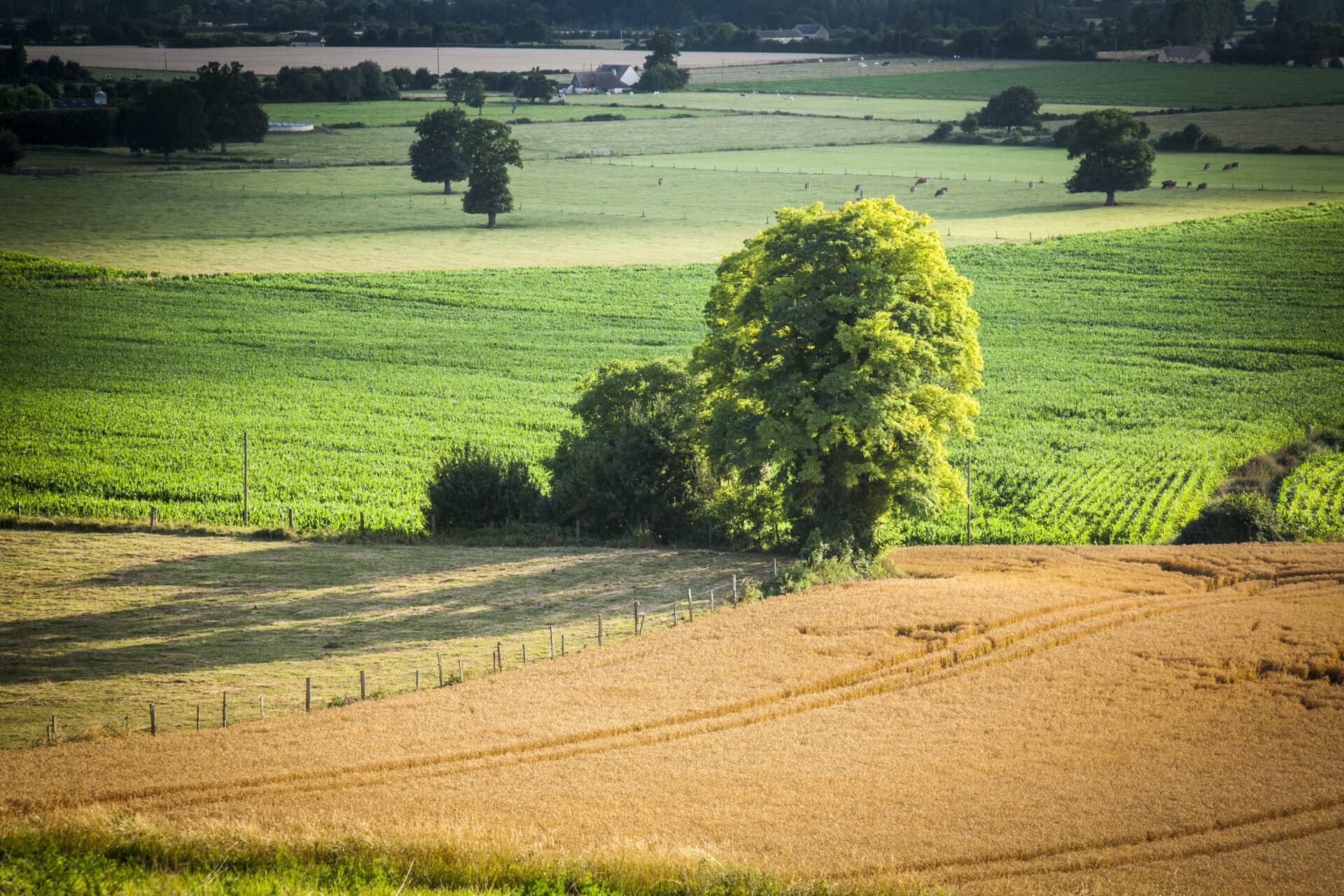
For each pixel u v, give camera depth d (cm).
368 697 15850
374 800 12119
